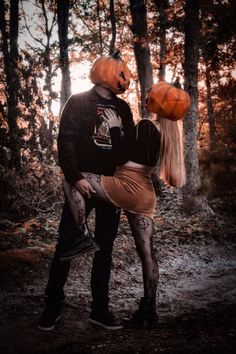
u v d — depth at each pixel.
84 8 26.53
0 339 3.52
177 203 12.51
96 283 3.90
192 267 7.25
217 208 11.05
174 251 8.20
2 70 15.40
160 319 4.20
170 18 13.35
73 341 3.44
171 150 3.70
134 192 3.64
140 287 5.96
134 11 14.48
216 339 2.97
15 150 10.37
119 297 5.37
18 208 9.66
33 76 11.52
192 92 11.73
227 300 4.96
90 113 3.69
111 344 3.26
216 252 8.35
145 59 14.63
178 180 3.77
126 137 3.71
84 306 4.59
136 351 2.99
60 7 19.75
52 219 9.56
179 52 16.09
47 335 3.63
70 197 3.60
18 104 11.05
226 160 6.22
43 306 4.41
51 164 10.68
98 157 3.71
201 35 11.88
